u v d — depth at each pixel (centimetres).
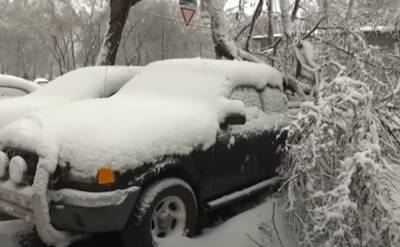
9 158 372
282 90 568
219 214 469
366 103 346
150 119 385
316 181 362
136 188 343
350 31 632
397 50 707
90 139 347
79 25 4325
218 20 731
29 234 411
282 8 709
